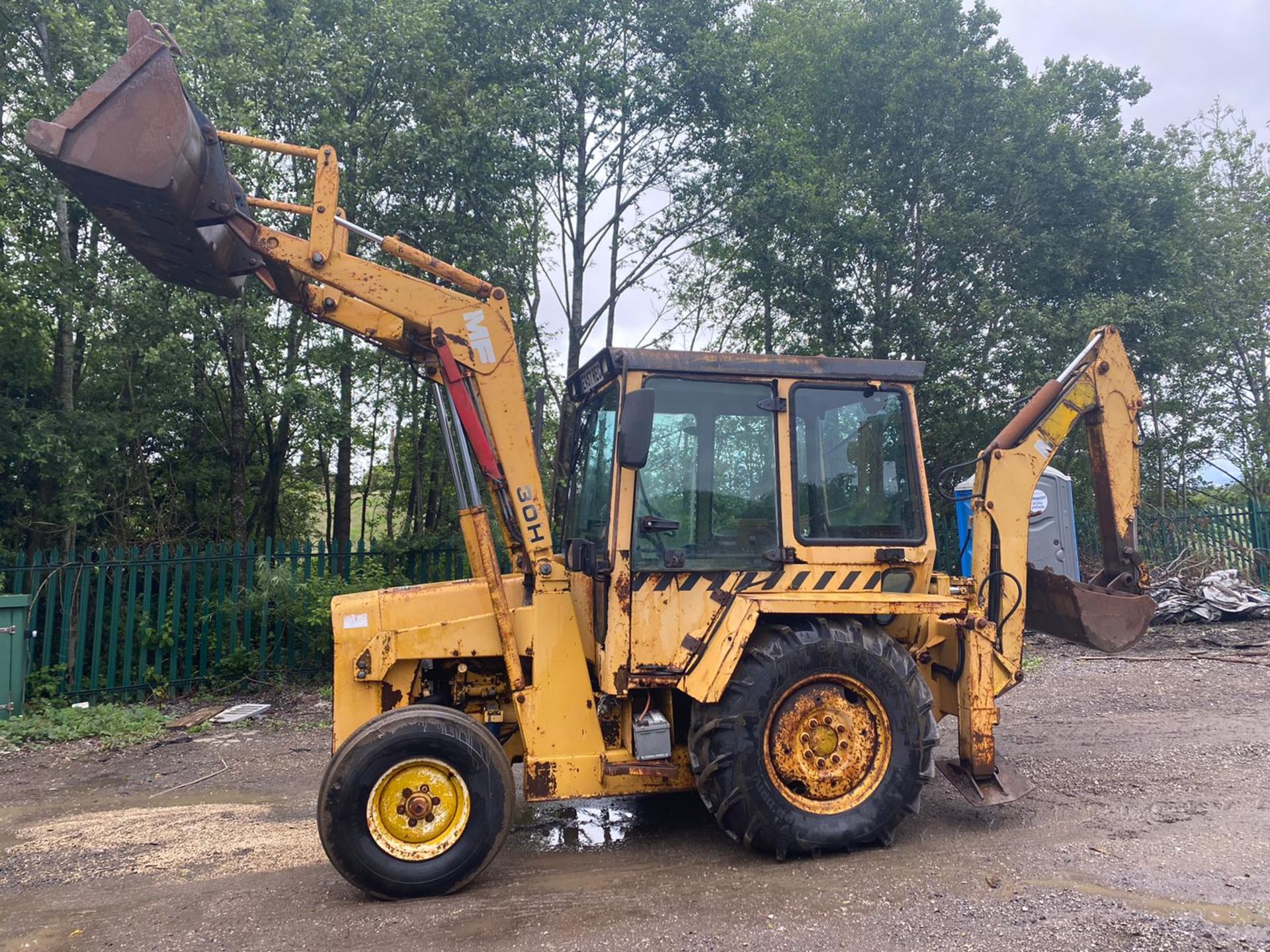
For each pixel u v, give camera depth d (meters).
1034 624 5.66
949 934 3.51
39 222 11.70
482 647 4.65
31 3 10.77
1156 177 14.73
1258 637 10.30
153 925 3.88
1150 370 15.07
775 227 13.97
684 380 4.65
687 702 4.74
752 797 4.30
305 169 11.63
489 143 11.56
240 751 7.43
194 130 4.23
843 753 4.50
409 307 4.70
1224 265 16.39
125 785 6.53
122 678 9.31
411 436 16.03
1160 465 17.73
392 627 4.65
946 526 12.97
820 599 4.56
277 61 11.19
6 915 4.06
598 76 13.05
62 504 10.81
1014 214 15.18
